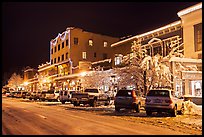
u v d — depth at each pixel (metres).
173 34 35.00
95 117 17.23
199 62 28.89
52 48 70.38
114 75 36.12
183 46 32.81
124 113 20.31
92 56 61.56
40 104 34.28
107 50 63.81
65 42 61.81
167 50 35.19
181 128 12.63
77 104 29.84
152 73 27.92
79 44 60.34
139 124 13.83
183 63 28.39
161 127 12.85
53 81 66.06
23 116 17.78
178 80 27.88
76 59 59.47
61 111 22.34
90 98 28.83
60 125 13.22
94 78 42.94
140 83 28.69
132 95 21.17
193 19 31.77
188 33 32.28
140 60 29.94
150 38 39.00
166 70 27.83
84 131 11.28
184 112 19.69
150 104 18.25
